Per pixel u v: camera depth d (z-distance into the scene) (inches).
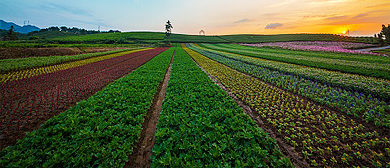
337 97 370.9
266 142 199.0
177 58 1177.4
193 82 481.4
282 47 2306.8
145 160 190.9
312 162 178.5
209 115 267.1
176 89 410.0
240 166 159.3
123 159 174.4
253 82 541.3
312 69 708.7
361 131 242.5
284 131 245.3
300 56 1282.0
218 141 194.5
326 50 1802.4
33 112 300.8
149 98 356.8
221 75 648.4
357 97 385.1
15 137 221.3
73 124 227.1
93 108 285.9
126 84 462.3
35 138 195.6
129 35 4503.0
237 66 842.2
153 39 4126.5
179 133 215.0
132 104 310.8
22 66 689.0
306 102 366.6
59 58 975.6
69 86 472.1
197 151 184.5
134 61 1042.7
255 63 911.0
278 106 346.3
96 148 181.2
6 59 872.3
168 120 245.4
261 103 362.3
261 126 263.4
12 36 3166.8
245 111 323.3
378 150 198.2
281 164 166.4
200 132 215.2
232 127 223.9
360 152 197.0
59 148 181.0
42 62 804.0
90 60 1056.8
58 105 336.5
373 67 730.8
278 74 633.0
